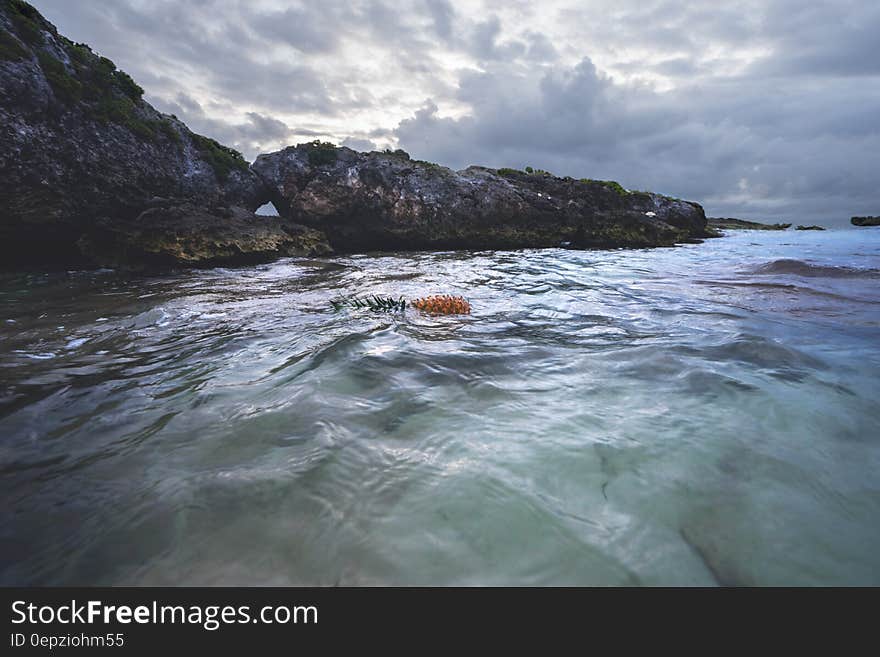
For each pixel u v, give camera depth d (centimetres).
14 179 1308
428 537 246
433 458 321
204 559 232
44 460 324
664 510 269
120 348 609
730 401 418
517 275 1374
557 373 499
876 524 260
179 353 586
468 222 2520
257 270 1546
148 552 237
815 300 927
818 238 3275
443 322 763
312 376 485
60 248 1558
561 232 2594
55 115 1412
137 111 1752
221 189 2134
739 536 250
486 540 244
